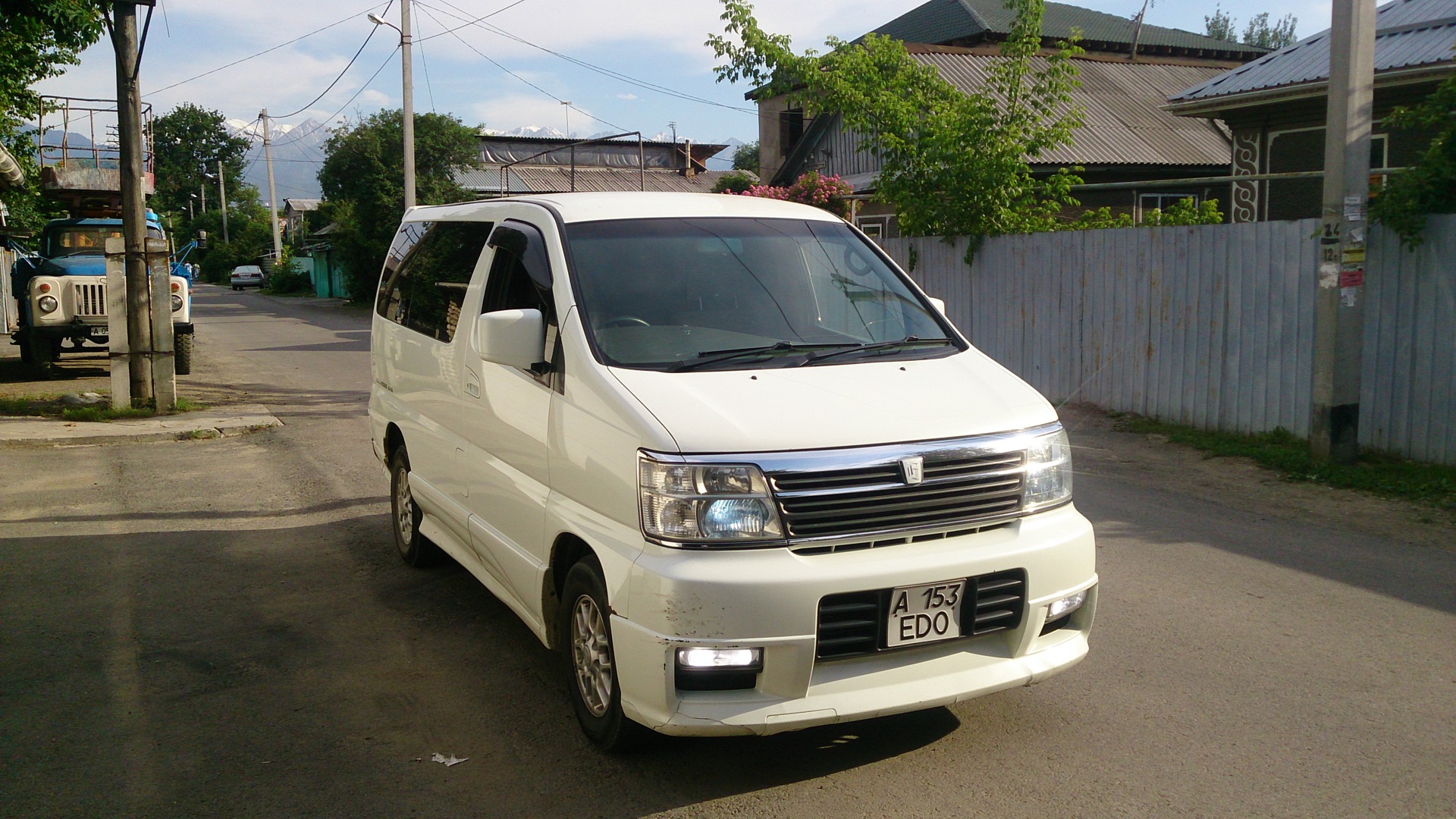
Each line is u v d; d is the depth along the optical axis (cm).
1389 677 435
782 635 318
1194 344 973
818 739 387
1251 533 651
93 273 1531
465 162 3800
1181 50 3284
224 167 10044
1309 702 412
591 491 363
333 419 1180
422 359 559
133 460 938
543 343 405
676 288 425
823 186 1702
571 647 387
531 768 370
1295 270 880
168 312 1166
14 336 1622
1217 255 946
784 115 2841
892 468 337
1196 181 927
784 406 348
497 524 450
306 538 679
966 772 360
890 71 1334
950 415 358
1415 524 665
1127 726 394
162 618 529
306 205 7438
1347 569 578
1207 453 884
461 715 416
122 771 371
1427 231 779
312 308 3981
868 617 331
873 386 373
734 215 481
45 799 351
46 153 1741
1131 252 1031
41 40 1892
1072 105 2230
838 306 448
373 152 3666
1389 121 814
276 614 535
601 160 4625
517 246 468
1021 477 360
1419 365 793
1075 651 372
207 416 1147
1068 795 344
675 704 326
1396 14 1531
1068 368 1116
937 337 448
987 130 1212
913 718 404
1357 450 805
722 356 394
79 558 632
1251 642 475
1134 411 1041
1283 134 1567
